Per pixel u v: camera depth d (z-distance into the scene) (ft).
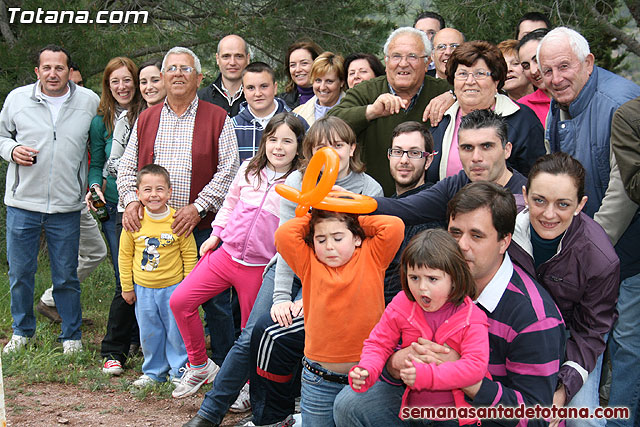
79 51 26.99
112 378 16.69
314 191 9.01
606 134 12.09
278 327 11.31
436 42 18.01
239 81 19.22
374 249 10.16
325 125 11.80
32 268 18.57
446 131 13.37
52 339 19.36
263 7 31.45
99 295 25.85
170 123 16.19
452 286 8.82
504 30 27.14
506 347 9.21
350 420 9.86
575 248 9.88
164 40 30.27
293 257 10.38
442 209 11.39
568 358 9.93
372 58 18.17
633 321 11.98
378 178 14.28
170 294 15.72
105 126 18.48
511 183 11.32
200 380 15.05
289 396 11.82
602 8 31.40
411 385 8.73
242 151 16.79
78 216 18.72
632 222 11.78
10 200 18.22
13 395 15.24
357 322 10.12
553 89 12.51
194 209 15.69
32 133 17.94
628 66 34.22
